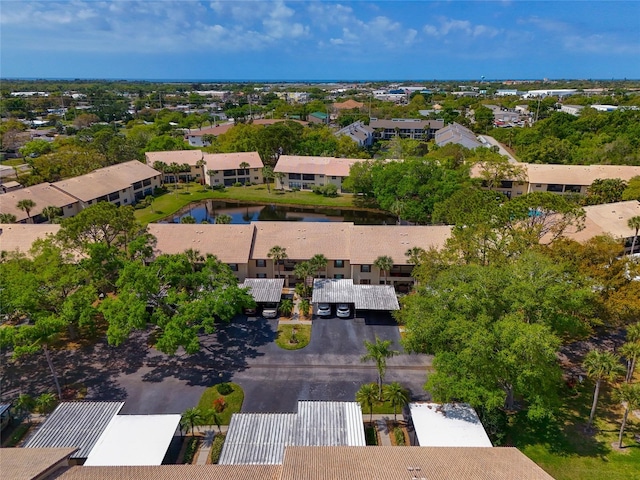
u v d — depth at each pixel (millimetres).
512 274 36406
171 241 58750
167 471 24688
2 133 152250
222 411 35906
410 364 42188
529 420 35219
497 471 22609
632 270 41719
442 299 34938
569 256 43469
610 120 131875
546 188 90750
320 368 41531
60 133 185750
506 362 30172
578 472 30375
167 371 41219
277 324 49094
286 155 118188
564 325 35625
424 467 23016
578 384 39375
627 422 34906
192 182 115125
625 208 67938
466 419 31781
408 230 59031
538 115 182000
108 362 42688
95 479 23469
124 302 40844
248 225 61312
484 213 49625
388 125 165250
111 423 31688
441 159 97875
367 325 48812
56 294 42188
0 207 73438
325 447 26297
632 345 35250
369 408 36312
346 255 56906
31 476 22094
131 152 118375
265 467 25172
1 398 37781
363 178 91875
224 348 44625
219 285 45750
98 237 57750
